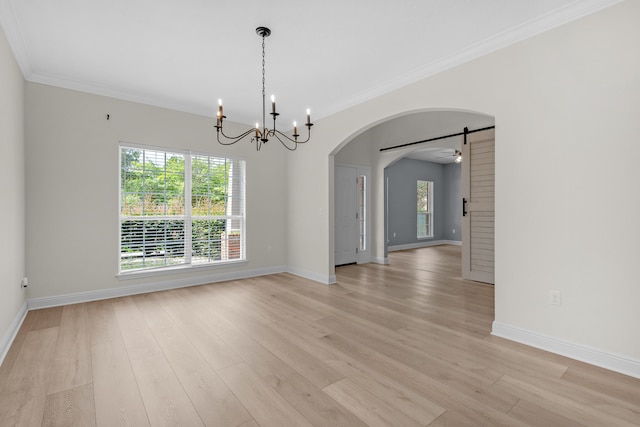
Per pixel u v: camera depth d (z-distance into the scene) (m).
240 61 3.09
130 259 4.02
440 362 2.24
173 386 1.93
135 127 4.00
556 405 1.75
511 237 2.61
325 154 4.67
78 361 2.24
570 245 2.30
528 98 2.50
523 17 2.39
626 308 2.08
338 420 1.62
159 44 2.78
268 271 5.29
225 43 2.76
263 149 5.25
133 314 3.24
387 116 3.68
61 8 2.26
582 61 2.23
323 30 2.56
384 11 2.31
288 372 2.10
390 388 1.91
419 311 3.37
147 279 4.10
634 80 2.04
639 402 1.77
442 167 10.05
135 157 4.05
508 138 2.61
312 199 4.95
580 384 1.96
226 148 4.84
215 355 2.34
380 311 3.37
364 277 5.10
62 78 3.46
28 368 2.13
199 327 2.90
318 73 3.37
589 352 2.22
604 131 2.15
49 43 2.76
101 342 2.56
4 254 2.46
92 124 3.71
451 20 2.42
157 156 4.22
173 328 2.87
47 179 3.43
